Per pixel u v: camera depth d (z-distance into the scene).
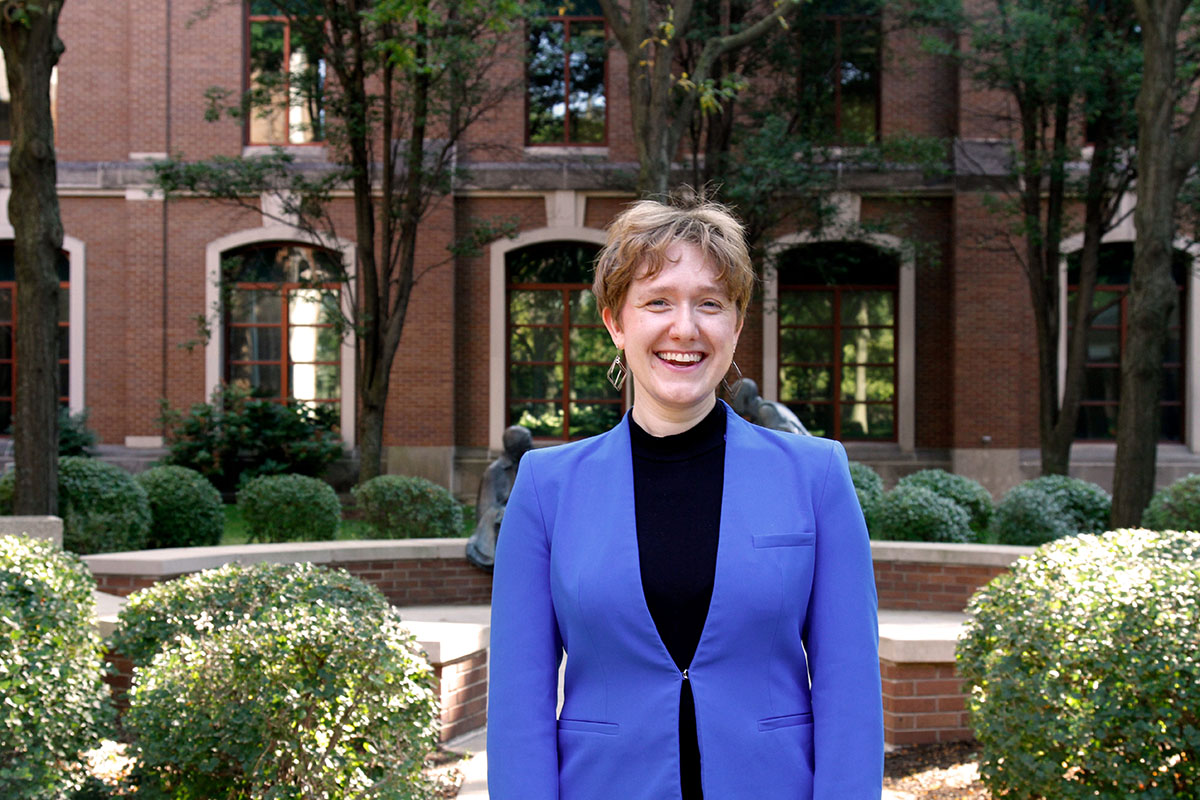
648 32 11.52
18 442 9.01
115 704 5.50
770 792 1.76
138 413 18.38
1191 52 13.29
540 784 1.80
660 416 1.95
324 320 18.75
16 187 9.02
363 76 14.95
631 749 1.78
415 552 9.11
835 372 18.91
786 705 1.82
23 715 3.77
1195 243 16.00
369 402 15.09
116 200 18.56
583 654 1.84
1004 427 17.86
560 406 19.00
